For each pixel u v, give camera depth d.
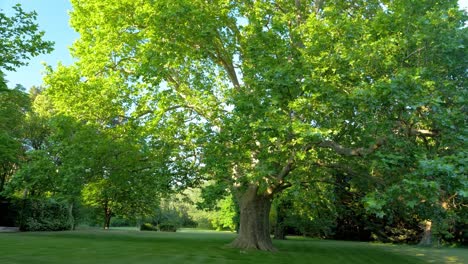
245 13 18.56
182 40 17.91
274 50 14.53
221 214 55.91
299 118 14.23
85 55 20.41
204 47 18.39
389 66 13.18
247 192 20.61
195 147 19.05
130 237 27.91
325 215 31.36
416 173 10.69
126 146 19.80
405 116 12.30
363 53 13.21
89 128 20.02
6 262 12.09
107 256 14.95
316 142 13.14
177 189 20.94
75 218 45.53
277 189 20.12
